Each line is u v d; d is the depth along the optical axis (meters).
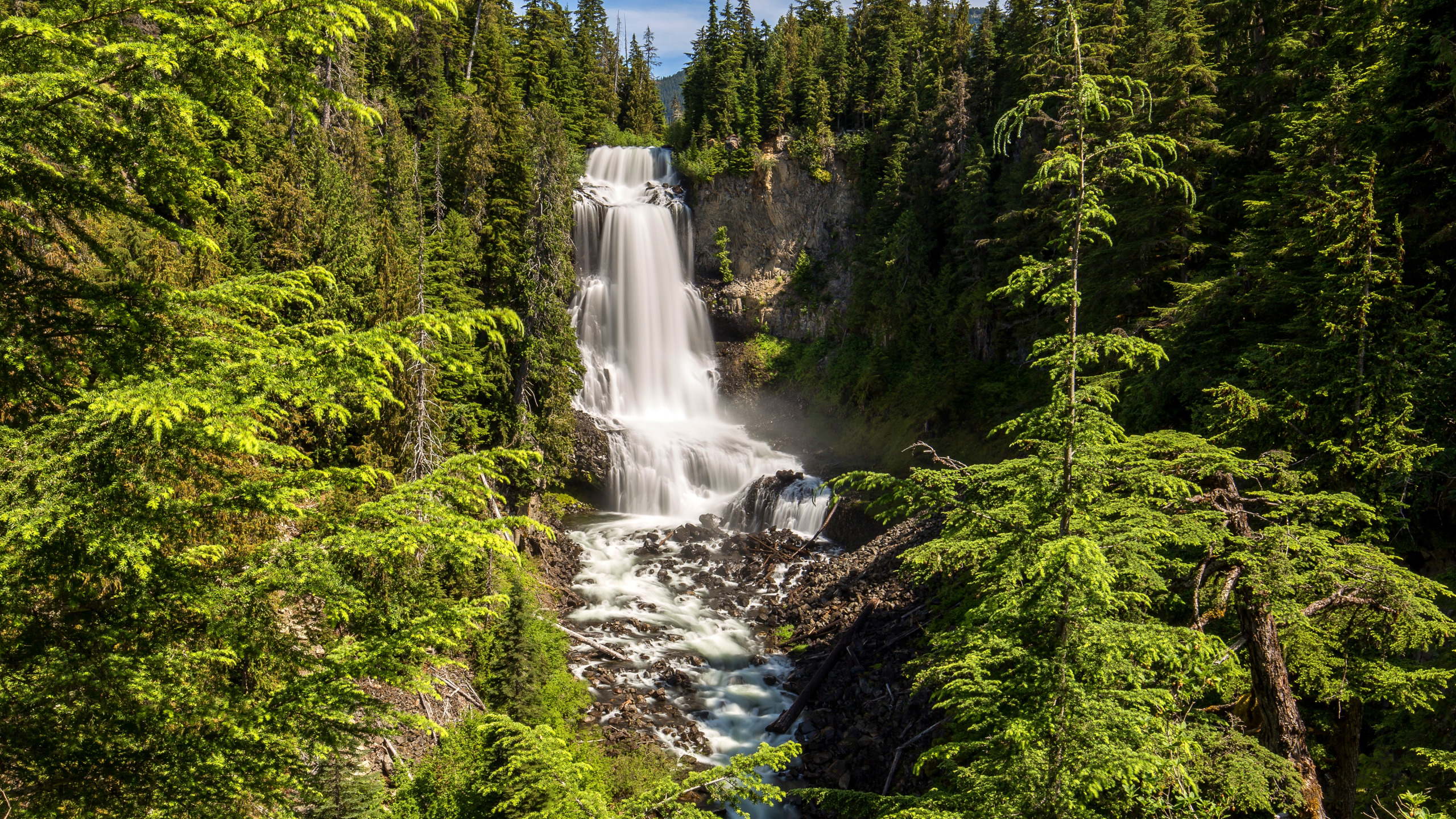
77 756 5.40
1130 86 6.23
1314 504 8.59
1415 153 14.93
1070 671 6.42
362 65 42.62
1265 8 23.19
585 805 7.46
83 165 5.62
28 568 5.22
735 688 23.11
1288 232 15.70
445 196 40.28
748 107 50.41
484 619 20.83
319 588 5.96
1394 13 16.36
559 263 31.70
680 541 33.66
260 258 27.94
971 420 36.44
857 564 28.72
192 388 5.26
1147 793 7.12
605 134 62.22
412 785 11.64
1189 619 10.06
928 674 7.86
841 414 43.97
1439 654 11.37
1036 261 6.80
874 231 45.97
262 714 5.88
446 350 6.36
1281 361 13.16
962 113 41.97
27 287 5.63
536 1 56.75
